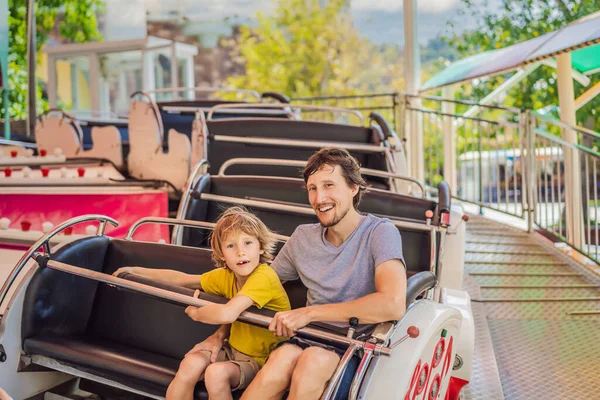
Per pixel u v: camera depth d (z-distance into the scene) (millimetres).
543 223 7281
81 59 9969
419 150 9383
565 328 4746
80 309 2994
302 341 2281
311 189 2500
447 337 2697
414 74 9648
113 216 4953
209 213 4160
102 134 6348
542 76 9664
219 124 5668
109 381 2609
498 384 3732
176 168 5609
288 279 2703
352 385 2127
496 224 7375
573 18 9172
